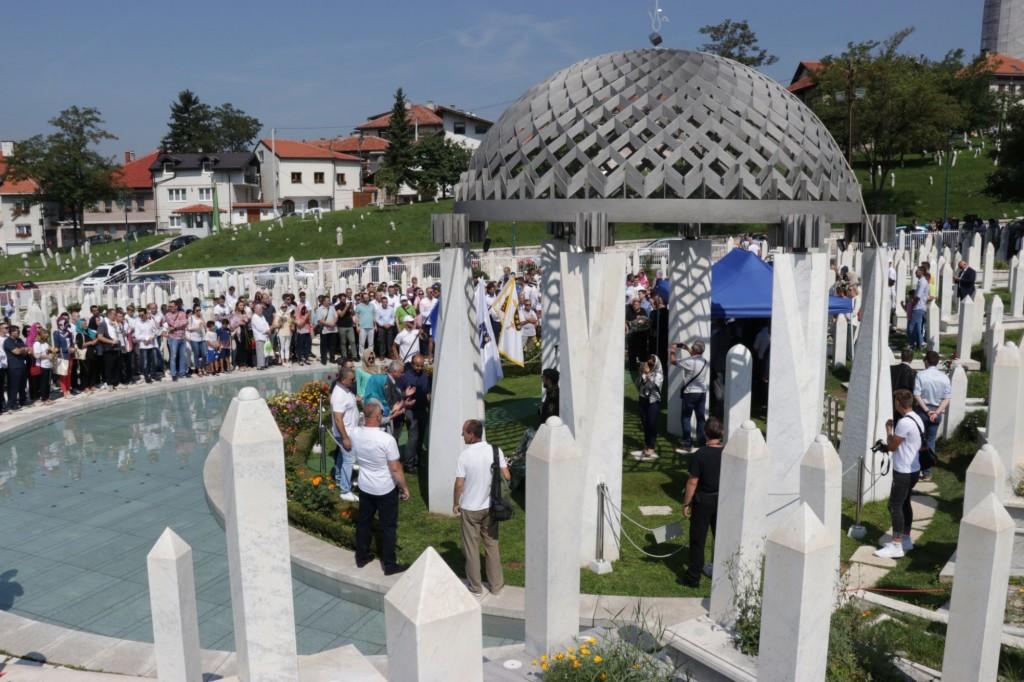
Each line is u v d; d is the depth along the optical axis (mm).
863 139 52094
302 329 22281
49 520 10914
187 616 5637
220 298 23484
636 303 21609
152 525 10742
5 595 8664
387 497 8680
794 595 5051
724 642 6324
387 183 72312
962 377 12562
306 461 12953
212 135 111688
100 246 65062
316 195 80438
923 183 62656
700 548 8281
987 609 5652
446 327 10227
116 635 7809
